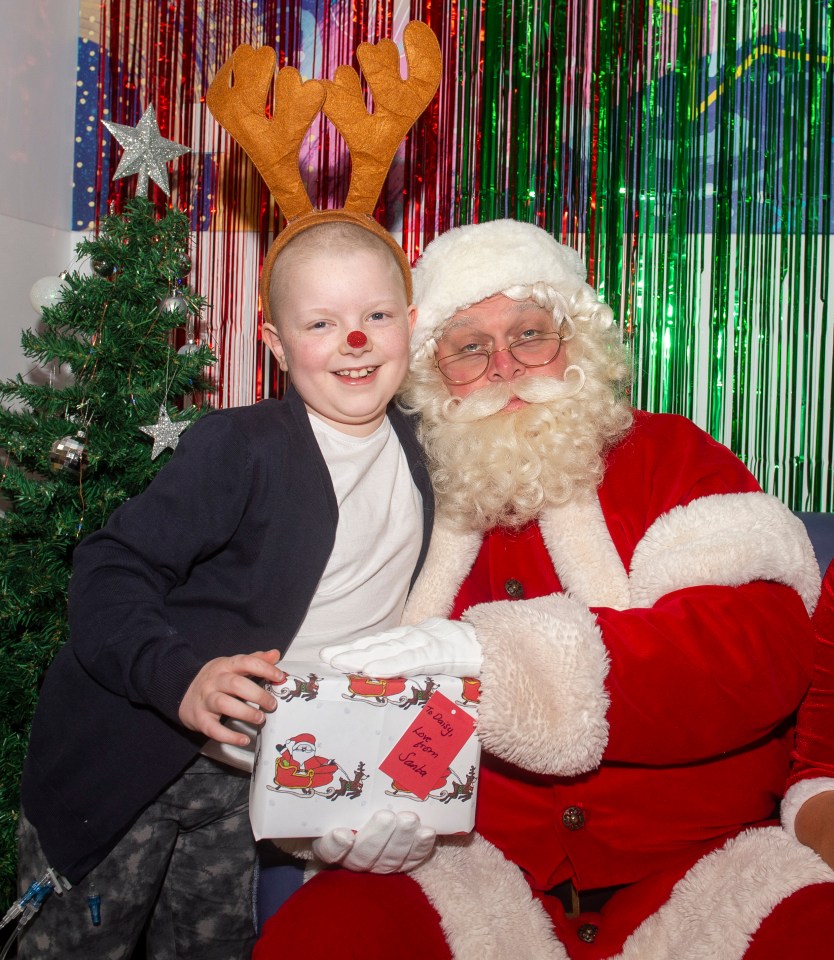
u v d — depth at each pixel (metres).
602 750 1.13
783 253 2.30
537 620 1.16
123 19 2.72
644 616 1.19
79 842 1.25
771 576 1.25
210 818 1.38
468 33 2.46
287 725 1.04
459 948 1.08
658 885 1.19
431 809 1.09
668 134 2.36
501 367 1.49
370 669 1.08
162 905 1.47
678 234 2.35
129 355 1.99
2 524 1.92
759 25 2.31
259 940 1.09
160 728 1.25
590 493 1.44
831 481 2.27
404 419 1.54
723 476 1.41
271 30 2.63
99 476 2.00
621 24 2.38
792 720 1.37
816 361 2.29
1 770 1.86
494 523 1.44
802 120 2.29
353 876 1.13
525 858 1.28
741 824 1.27
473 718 1.09
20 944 1.36
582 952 1.15
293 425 1.35
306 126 1.47
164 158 2.27
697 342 2.35
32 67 2.57
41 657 1.90
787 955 0.98
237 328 2.66
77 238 2.78
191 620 1.28
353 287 1.32
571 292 1.56
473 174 2.47
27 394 1.97
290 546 1.28
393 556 1.40
